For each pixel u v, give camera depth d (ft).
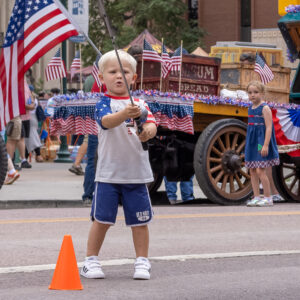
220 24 156.97
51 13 51.96
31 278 23.71
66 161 93.25
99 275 23.81
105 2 148.46
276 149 47.01
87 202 46.80
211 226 36.70
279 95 52.44
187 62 46.55
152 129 23.77
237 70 50.47
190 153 48.03
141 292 21.68
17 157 87.30
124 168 23.97
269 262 26.89
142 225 24.16
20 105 49.88
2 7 142.10
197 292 21.71
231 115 48.16
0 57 50.31
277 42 99.81
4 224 36.65
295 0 61.41
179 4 143.54
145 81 46.78
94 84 45.16
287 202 52.42
